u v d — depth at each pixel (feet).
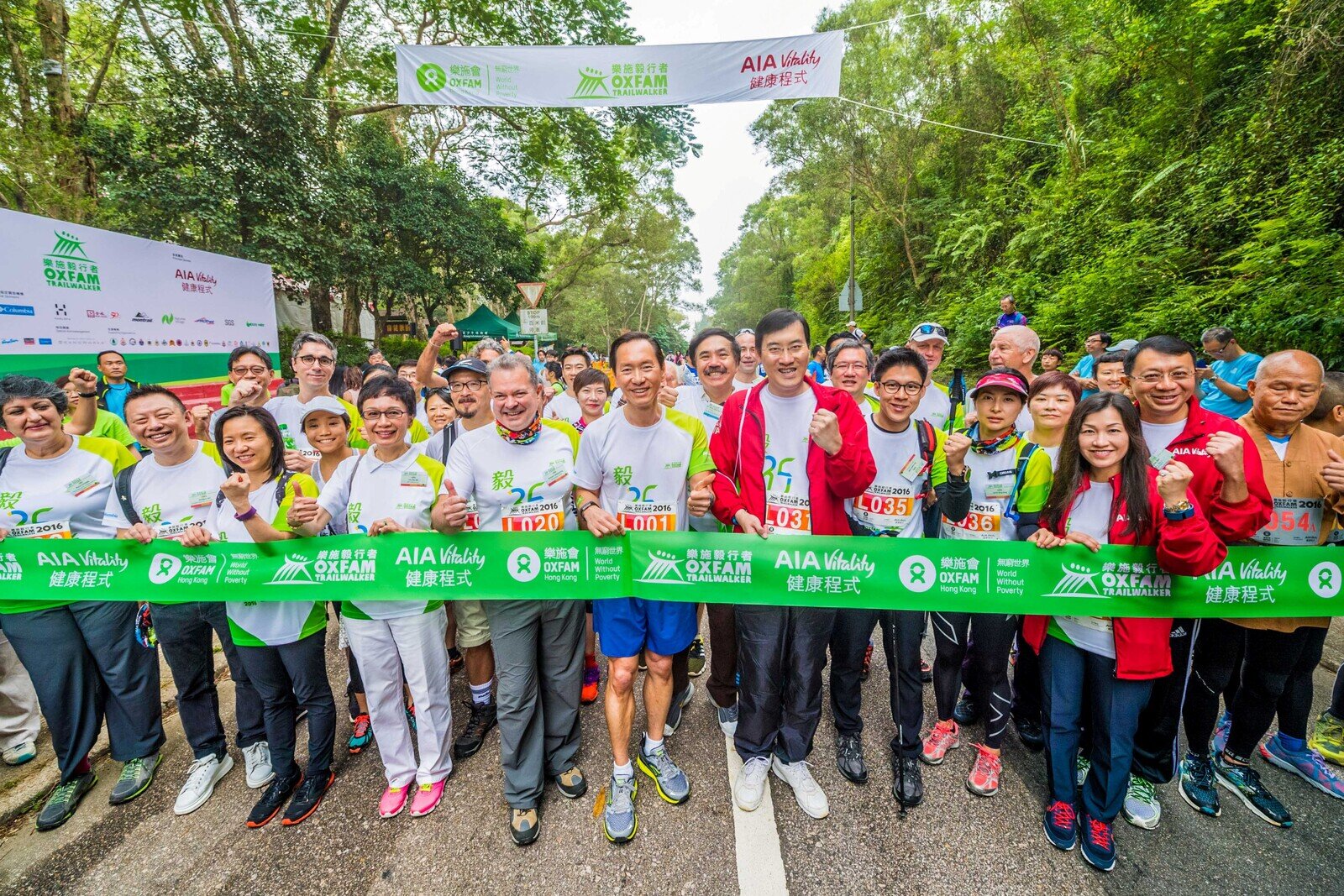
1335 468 6.61
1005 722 7.81
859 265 61.26
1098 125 30.14
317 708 7.91
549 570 7.57
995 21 38.55
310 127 31.78
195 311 22.39
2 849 7.48
